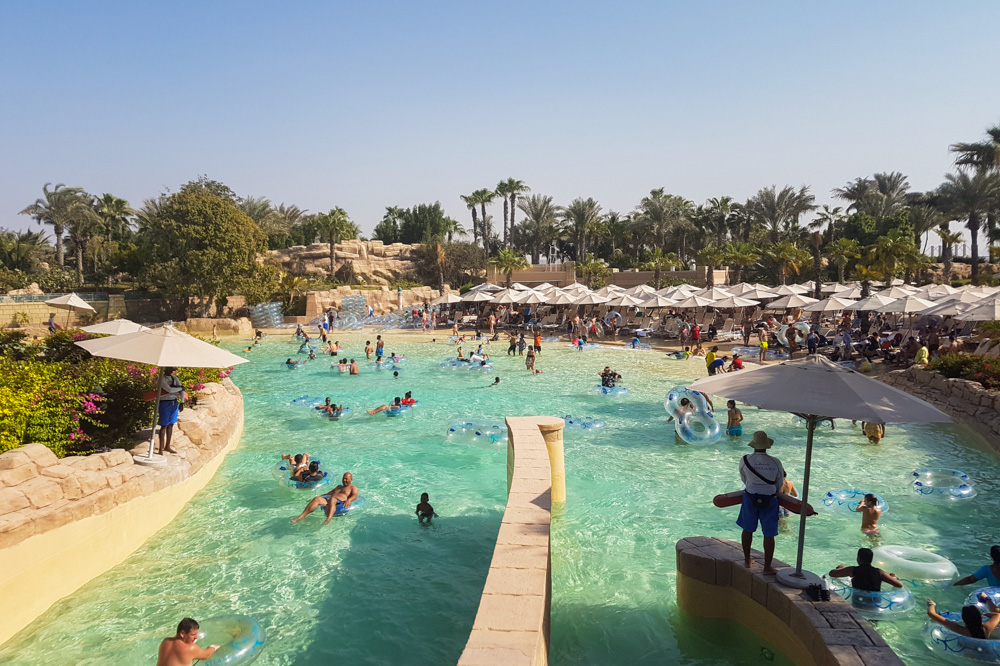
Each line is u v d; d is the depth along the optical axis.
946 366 17.95
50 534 7.45
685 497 11.41
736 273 67.06
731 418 15.78
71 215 61.62
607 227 78.12
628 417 18.03
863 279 39.38
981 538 9.47
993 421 14.44
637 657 6.59
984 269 62.38
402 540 9.68
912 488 11.44
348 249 76.44
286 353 34.34
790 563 8.65
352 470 13.13
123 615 7.45
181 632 6.29
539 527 6.89
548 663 6.30
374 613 7.59
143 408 11.98
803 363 6.14
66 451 9.82
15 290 53.88
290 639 7.03
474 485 12.21
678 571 7.11
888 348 24.66
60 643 6.84
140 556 9.05
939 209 53.94
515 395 21.58
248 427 17.06
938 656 6.38
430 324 48.06
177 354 9.62
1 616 6.71
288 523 10.29
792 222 72.00
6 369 11.70
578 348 34.22
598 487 11.96
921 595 7.68
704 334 38.19
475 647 4.66
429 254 78.81
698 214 76.06
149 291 51.44
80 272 62.03
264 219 80.06
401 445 15.09
